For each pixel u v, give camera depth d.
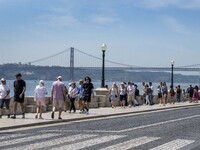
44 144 12.27
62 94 20.52
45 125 18.38
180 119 23.45
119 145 12.34
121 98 32.44
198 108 37.41
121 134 15.24
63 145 12.12
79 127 17.66
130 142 13.05
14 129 16.58
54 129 16.72
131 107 33.62
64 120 20.25
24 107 22.11
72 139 13.51
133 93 33.78
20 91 20.09
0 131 15.80
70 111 25.19
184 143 13.09
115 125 18.86
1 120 18.98
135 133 15.72
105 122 20.41
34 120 19.27
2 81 20.14
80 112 25.09
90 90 24.42
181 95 50.59
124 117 24.20
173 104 42.31
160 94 40.44
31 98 24.64
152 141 13.42
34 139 13.44
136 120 22.06
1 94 20.09
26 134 14.85
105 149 11.52
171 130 17.11
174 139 14.05
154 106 36.53
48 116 21.80
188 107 39.03
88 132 15.72
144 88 39.41
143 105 38.25
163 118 24.00
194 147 12.25
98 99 32.69
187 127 18.56
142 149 11.68
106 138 13.94
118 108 31.53
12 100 22.61
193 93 48.44
